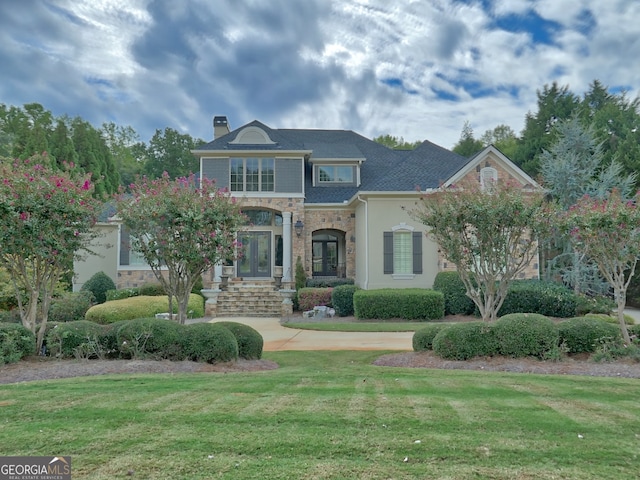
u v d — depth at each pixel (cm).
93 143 3306
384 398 550
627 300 2281
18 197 793
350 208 2233
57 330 827
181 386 617
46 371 732
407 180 2000
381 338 1261
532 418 469
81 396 556
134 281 2166
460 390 598
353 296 1731
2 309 1434
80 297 1622
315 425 444
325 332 1391
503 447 389
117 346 852
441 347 862
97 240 2188
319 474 336
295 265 2145
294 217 2180
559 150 2341
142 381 655
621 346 834
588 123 2862
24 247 814
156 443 396
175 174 4919
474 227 1001
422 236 1930
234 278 2233
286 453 375
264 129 2347
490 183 1124
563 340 862
